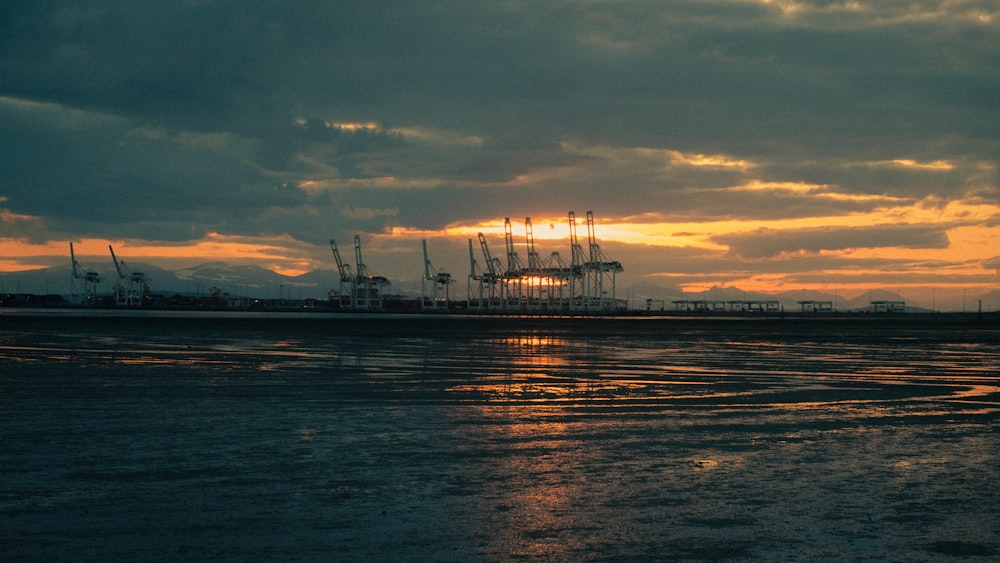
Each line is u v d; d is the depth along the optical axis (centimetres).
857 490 1086
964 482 1137
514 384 2531
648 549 830
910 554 820
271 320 11575
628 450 1374
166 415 1762
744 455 1330
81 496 1028
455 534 876
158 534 866
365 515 948
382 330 7688
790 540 862
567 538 863
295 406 1938
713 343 5653
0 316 11944
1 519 919
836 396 2261
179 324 8775
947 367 3412
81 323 8625
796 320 17200
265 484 1104
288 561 782
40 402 1955
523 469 1212
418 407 1942
